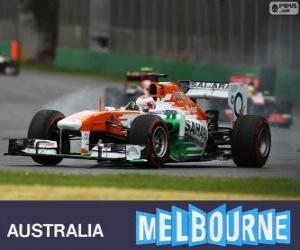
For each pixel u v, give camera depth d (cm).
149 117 4984
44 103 12600
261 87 12438
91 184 4038
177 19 18162
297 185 4259
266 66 14200
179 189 4003
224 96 5581
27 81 18100
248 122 5403
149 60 18375
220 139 5691
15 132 8025
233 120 5591
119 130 5094
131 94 9438
